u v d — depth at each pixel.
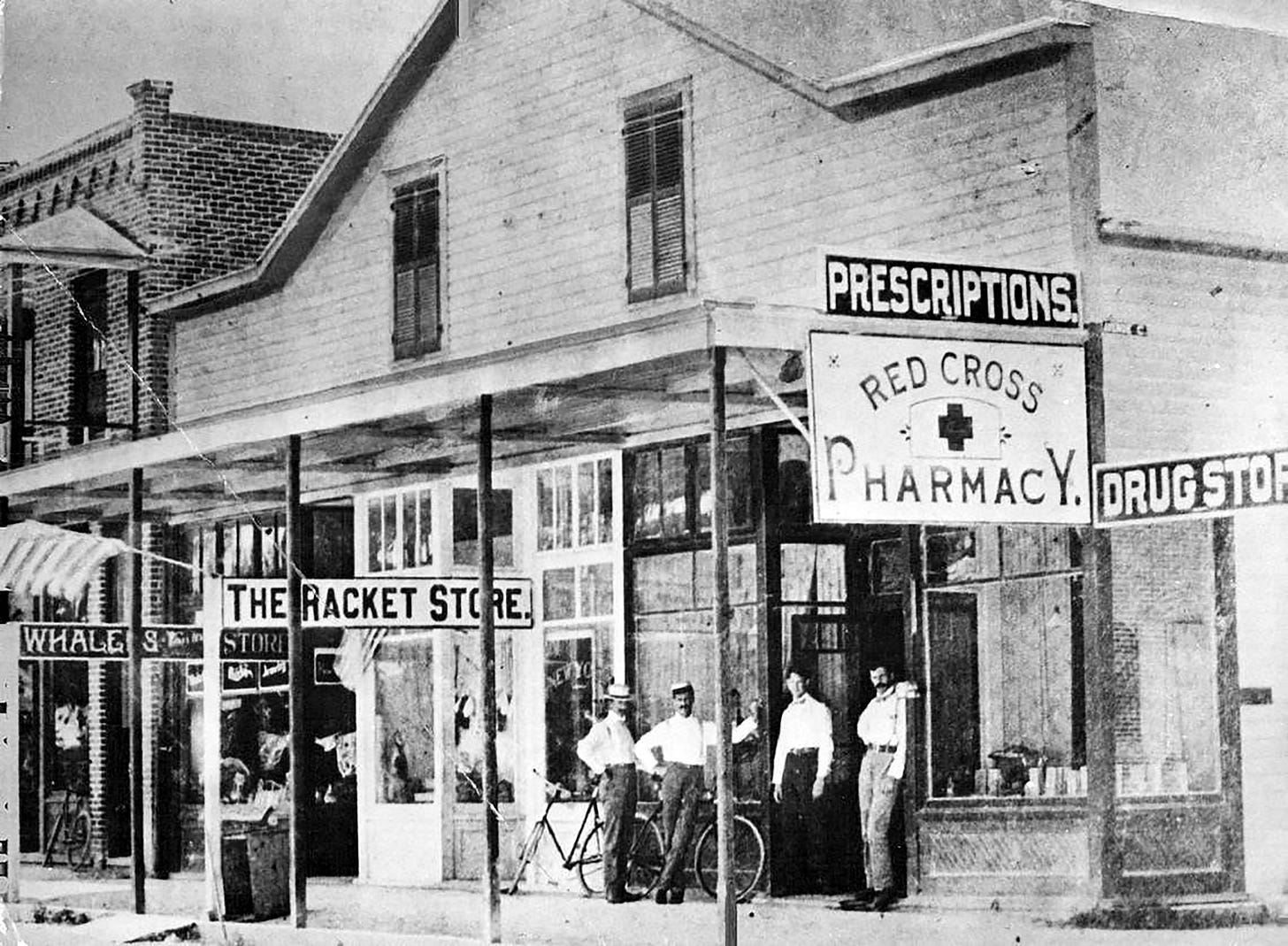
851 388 13.16
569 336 14.13
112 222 19.92
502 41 17.89
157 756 20.22
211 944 15.80
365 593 16.17
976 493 13.40
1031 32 14.24
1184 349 14.31
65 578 19.48
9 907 17.56
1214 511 13.59
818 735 14.85
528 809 17.03
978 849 14.12
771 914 14.25
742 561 15.38
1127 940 12.99
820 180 15.42
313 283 19.39
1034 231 14.30
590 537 16.70
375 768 18.28
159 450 17.70
